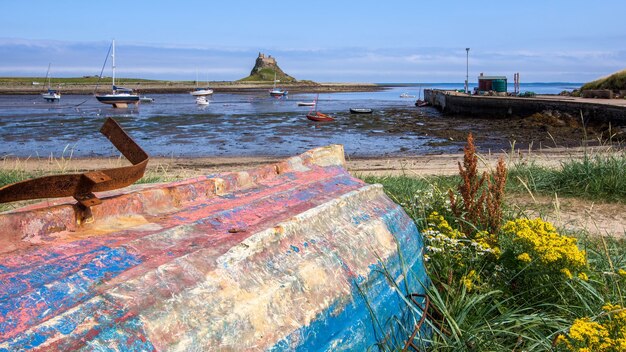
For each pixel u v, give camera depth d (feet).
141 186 9.67
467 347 9.59
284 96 388.78
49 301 5.17
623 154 33.27
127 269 6.00
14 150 77.92
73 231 6.93
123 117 151.12
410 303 9.56
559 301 11.65
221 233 7.50
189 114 165.58
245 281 6.49
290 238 7.67
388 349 8.29
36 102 259.60
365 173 42.57
